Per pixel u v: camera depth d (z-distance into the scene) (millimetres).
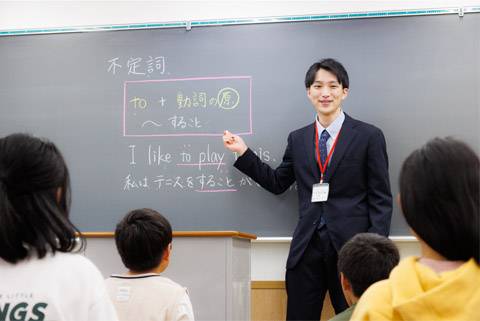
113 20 3561
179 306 1823
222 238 2521
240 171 3334
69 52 3547
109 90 3494
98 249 2609
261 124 3350
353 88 3289
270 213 3291
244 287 2754
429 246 922
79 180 3447
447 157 901
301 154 3113
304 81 3340
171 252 2545
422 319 868
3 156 1064
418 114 3225
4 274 1063
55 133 3498
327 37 3340
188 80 3436
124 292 1848
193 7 3506
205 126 3393
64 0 3607
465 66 3211
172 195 3369
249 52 3400
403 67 3262
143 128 3438
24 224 1048
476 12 3232
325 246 2953
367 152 3008
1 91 3566
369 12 3307
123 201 3400
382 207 2926
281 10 3430
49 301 1044
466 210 879
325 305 3232
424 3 3316
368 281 1550
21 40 3592
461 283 860
